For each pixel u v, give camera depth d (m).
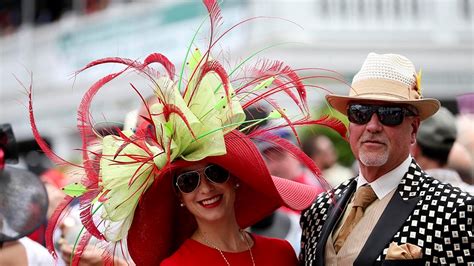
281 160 7.27
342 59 13.00
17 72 18.86
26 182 5.64
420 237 4.49
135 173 4.54
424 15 13.63
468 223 4.39
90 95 4.68
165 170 4.58
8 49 19.23
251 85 4.73
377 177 4.75
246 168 4.71
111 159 4.57
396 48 13.44
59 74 17.50
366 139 4.70
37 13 19.84
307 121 4.77
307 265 4.91
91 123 4.70
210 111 4.59
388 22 13.45
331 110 5.00
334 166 11.14
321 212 5.02
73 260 4.72
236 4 12.91
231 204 4.86
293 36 12.61
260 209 5.18
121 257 5.26
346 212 4.89
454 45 13.63
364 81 4.79
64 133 17.36
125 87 14.55
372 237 4.61
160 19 14.83
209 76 4.68
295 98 4.75
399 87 4.74
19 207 5.56
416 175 4.69
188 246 4.83
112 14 15.91
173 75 4.66
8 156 5.78
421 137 6.64
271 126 5.01
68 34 17.25
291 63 12.59
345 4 13.22
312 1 12.92
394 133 4.67
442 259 4.43
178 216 5.00
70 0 19.17
